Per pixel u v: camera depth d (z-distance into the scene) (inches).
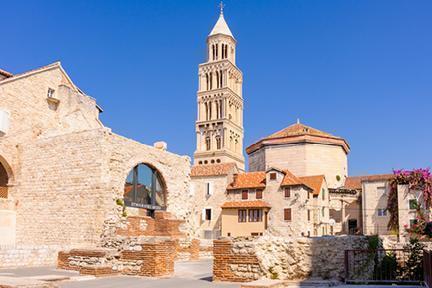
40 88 1681.8
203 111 5319.9
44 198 1419.8
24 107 1601.9
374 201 2748.5
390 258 1072.8
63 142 1418.6
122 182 1390.3
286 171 2637.8
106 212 1294.3
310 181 2807.6
